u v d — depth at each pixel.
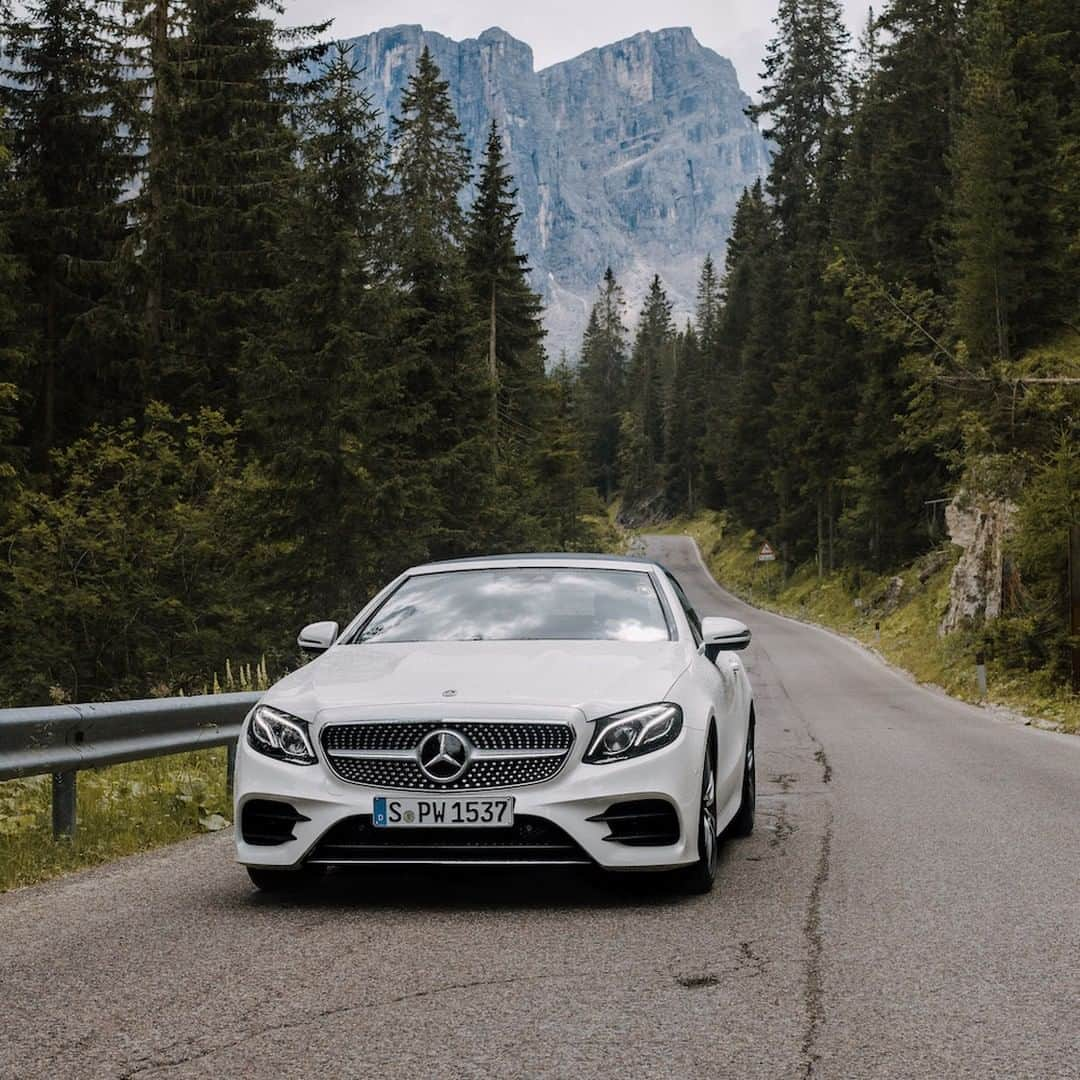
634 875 6.09
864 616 54.62
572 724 5.56
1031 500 24.16
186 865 7.14
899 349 50.62
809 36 89.56
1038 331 38.09
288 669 26.78
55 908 6.02
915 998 4.29
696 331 176.88
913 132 52.78
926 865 6.90
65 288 38.16
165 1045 3.82
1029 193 37.41
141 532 26.38
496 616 6.90
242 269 38.78
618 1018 4.04
